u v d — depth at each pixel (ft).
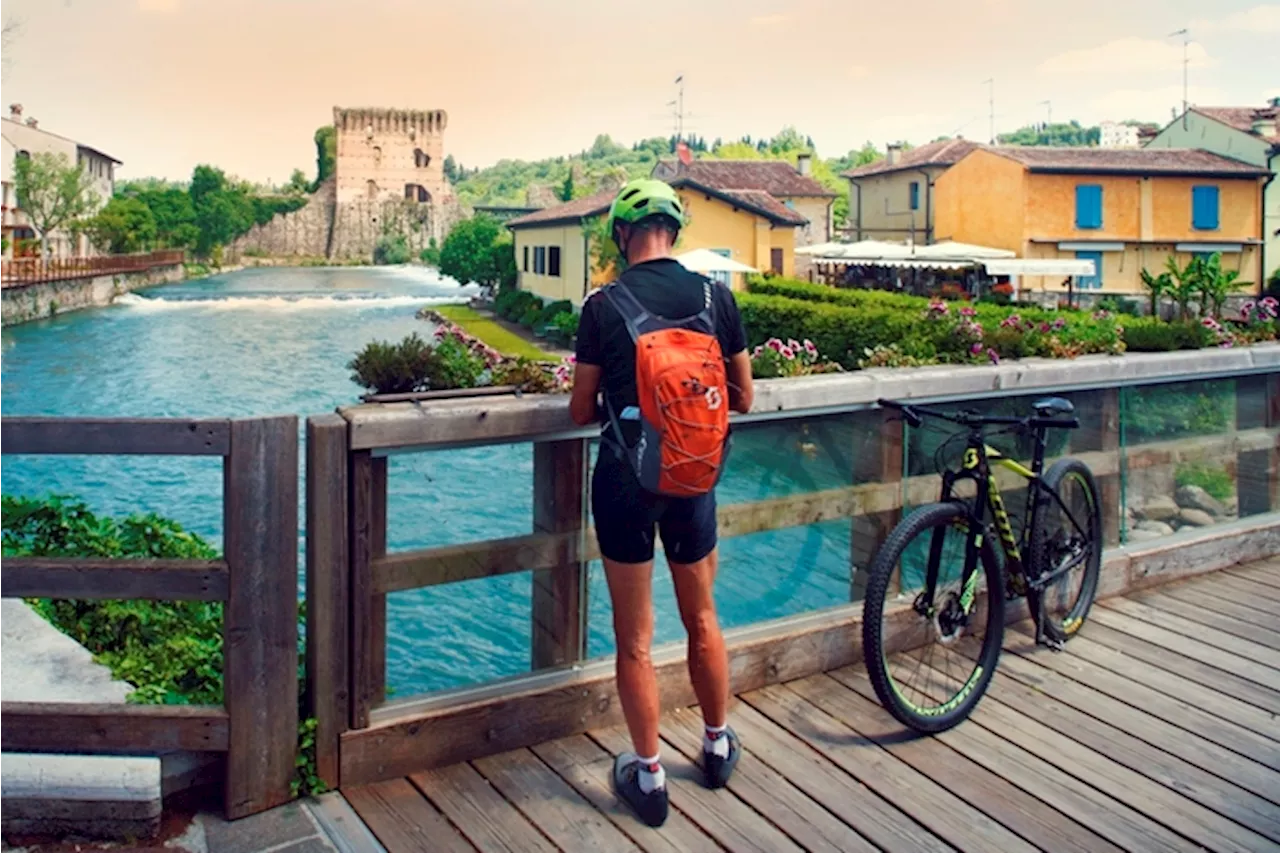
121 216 263.90
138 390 100.99
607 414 10.60
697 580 11.12
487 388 12.38
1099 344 19.31
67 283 188.96
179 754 10.69
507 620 12.00
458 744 11.69
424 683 11.65
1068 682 14.34
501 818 10.75
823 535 14.33
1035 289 136.15
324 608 10.83
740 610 13.78
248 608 10.41
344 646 11.00
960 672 13.62
